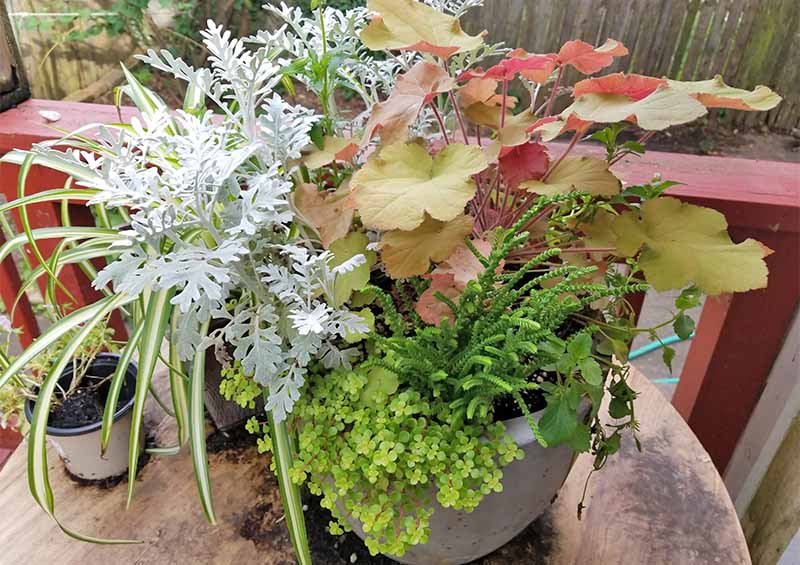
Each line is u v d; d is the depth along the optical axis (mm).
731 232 918
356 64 724
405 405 548
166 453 802
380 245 589
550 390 543
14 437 1351
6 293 1207
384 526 552
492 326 542
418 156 588
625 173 916
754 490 1096
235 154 556
